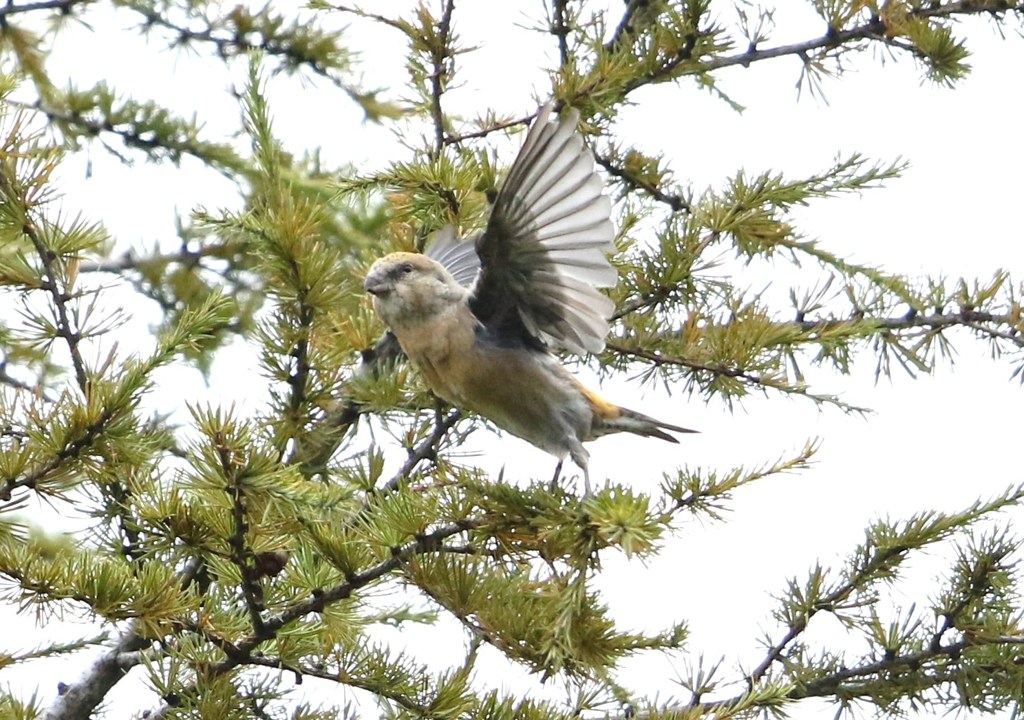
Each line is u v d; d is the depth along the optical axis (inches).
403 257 414.9
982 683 394.6
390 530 330.3
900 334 465.4
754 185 452.8
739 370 419.5
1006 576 392.8
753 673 393.4
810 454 333.7
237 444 306.2
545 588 330.6
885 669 395.2
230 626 344.5
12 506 323.3
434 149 457.1
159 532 319.0
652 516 311.3
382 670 338.0
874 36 483.5
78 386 338.6
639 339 439.5
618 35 501.7
